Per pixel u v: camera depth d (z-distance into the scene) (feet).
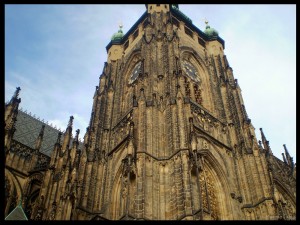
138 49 351.05
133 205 191.11
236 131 290.97
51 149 363.35
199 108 286.25
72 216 214.48
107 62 389.39
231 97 321.73
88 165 257.96
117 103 319.47
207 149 250.98
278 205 231.91
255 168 257.55
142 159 210.18
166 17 353.10
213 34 403.54
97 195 242.78
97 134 286.87
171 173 207.82
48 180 270.46
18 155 313.12
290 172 313.94
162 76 278.26
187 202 186.29
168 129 233.55
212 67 359.87
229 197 236.43
